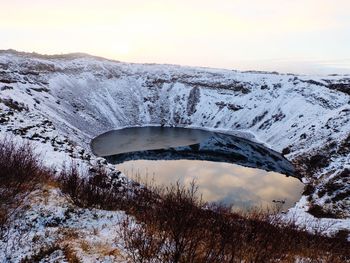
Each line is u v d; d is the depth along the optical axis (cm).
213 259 553
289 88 10600
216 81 13025
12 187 899
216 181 4938
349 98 8469
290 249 742
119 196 1191
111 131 10081
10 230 711
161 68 14900
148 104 12525
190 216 625
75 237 733
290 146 7612
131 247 642
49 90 9675
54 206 873
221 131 10494
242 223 763
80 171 1692
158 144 8281
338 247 956
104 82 12788
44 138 2588
